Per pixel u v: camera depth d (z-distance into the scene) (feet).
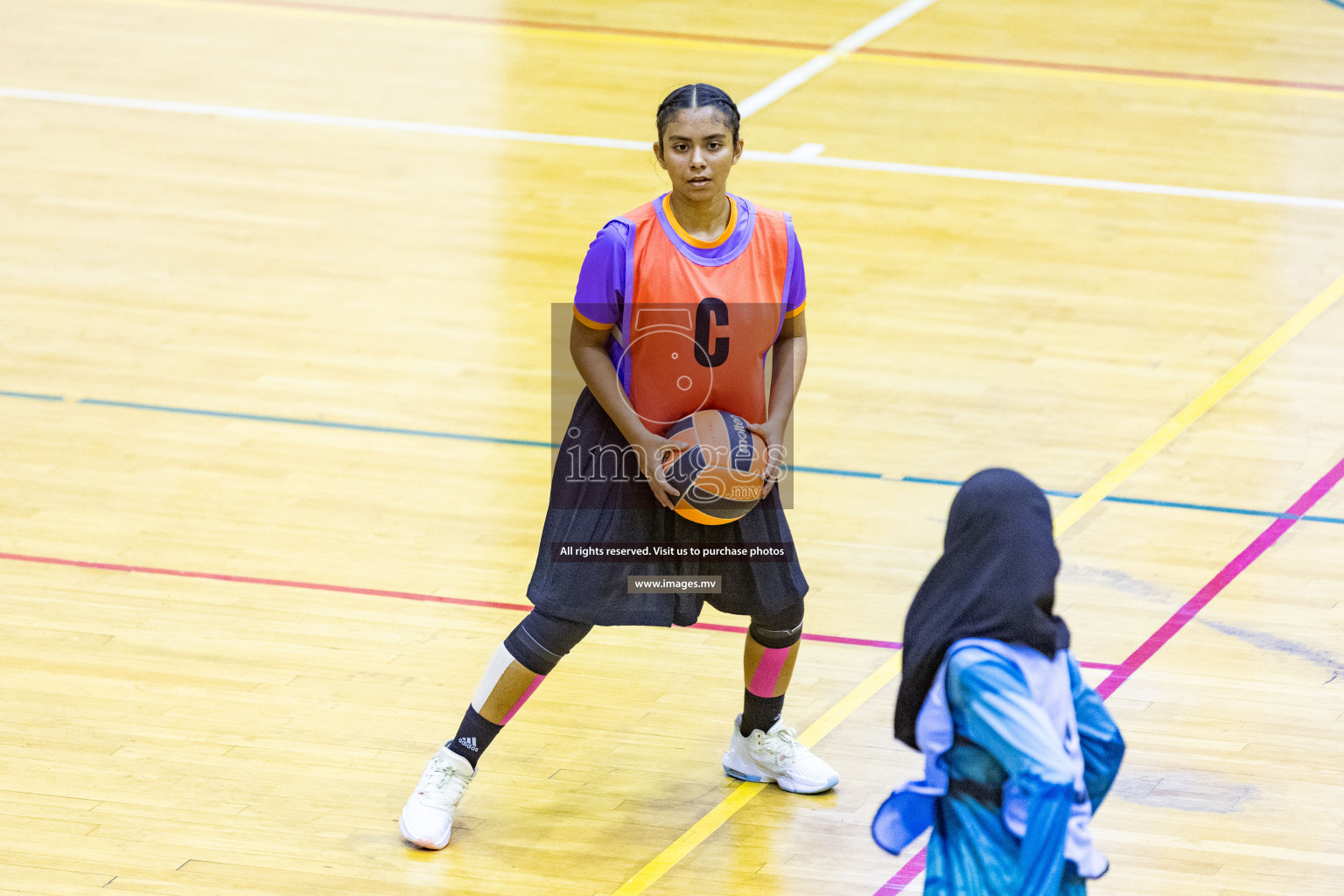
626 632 54.34
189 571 56.85
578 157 102.01
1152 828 43.73
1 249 86.12
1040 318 80.02
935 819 29.96
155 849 42.27
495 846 43.11
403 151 102.58
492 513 61.87
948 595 29.32
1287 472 64.85
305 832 43.32
